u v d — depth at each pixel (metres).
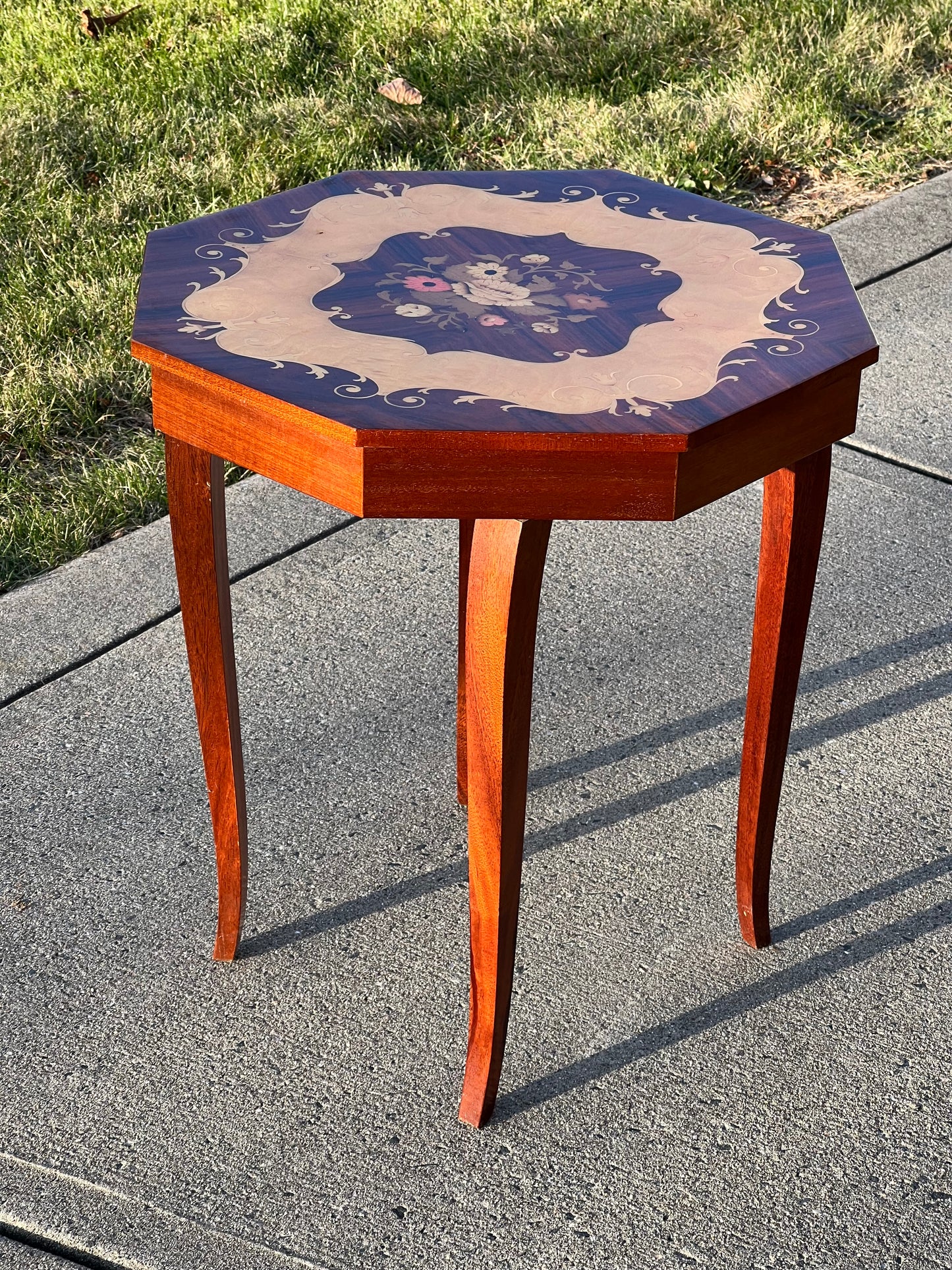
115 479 2.94
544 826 2.20
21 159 4.03
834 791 2.26
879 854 2.14
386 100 4.37
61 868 2.13
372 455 1.36
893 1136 1.73
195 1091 1.79
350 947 2.00
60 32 4.84
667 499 1.39
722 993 1.92
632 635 2.61
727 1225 1.63
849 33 4.79
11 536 2.81
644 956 1.98
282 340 1.53
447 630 2.63
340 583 2.75
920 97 4.56
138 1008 1.91
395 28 4.76
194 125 4.26
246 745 2.36
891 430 3.18
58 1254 1.61
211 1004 1.91
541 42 4.70
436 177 2.00
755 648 1.77
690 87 4.51
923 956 1.98
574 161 4.08
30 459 3.04
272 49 4.63
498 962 1.63
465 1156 1.71
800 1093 1.79
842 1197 1.66
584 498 1.39
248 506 2.95
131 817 2.22
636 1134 1.73
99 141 4.12
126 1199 1.66
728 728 2.39
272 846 2.17
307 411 1.37
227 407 1.49
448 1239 1.61
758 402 1.40
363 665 2.54
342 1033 1.87
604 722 2.41
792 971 1.96
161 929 2.03
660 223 1.85
